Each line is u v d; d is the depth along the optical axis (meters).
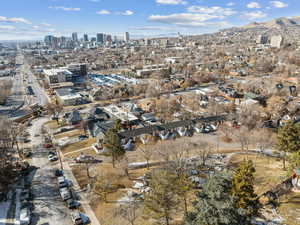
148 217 41.12
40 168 66.38
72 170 64.50
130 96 150.62
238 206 32.81
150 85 156.38
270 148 76.06
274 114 104.56
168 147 66.94
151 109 118.25
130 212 42.44
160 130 88.44
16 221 44.59
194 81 173.50
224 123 98.69
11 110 128.62
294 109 106.38
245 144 77.12
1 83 168.88
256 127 86.88
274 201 44.16
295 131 56.50
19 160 71.06
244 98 128.50
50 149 79.19
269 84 143.38
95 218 44.75
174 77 196.00
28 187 56.66
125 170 60.06
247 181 33.88
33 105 131.62
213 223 23.44
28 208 48.53
